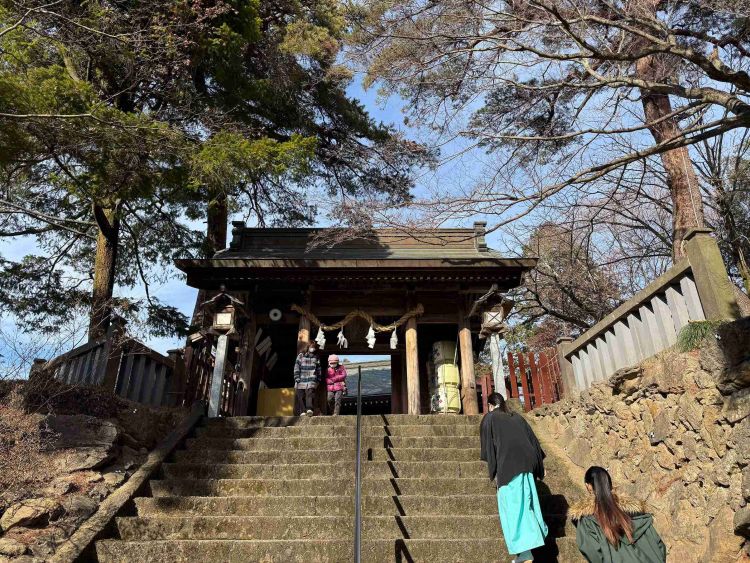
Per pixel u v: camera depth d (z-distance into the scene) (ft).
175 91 30.04
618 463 17.70
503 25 23.31
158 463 19.52
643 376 16.35
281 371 43.42
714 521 12.31
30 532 14.62
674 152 31.37
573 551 14.80
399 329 38.81
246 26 33.42
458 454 20.70
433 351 37.93
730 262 37.47
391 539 14.90
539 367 27.20
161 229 43.65
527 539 13.65
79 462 17.99
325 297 35.68
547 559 14.73
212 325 29.71
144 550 14.47
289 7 40.68
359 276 32.71
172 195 31.68
